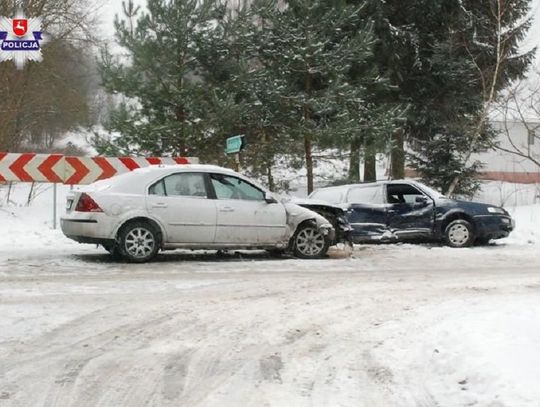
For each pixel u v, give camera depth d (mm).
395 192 13938
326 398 4543
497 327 5711
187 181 10648
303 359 5426
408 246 13648
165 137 17141
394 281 9031
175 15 16906
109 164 14375
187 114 17562
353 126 18703
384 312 6984
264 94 18094
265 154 18828
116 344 5789
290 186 20672
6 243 12461
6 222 14461
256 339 6000
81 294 7797
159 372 5070
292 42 18781
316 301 7582
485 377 4590
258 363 5316
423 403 4445
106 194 10133
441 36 23203
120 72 17109
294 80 19516
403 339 5934
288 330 6309
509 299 7461
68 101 23203
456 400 4418
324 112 19000
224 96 17641
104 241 10086
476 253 12539
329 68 18938
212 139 17797
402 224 13656
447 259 11625
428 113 23500
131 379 4906
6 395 4555
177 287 8352
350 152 19922
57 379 4887
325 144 19141
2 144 19656
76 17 21453
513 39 22891
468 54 22828
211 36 17562
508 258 11836
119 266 9938
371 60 21578
